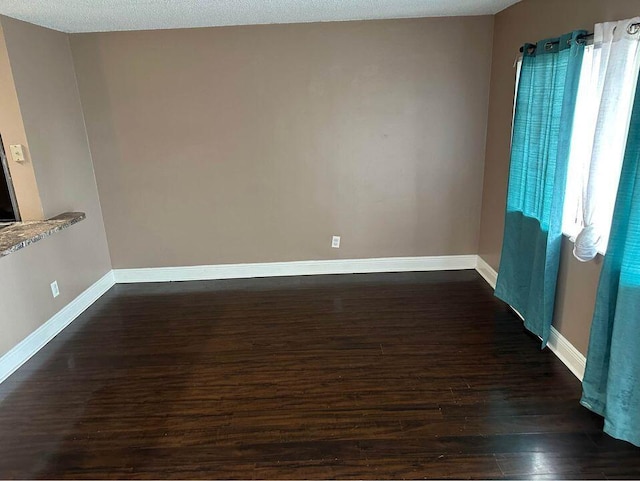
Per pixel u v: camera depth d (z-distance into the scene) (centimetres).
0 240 282
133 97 393
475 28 382
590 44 241
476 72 392
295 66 388
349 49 385
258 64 388
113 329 344
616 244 207
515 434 220
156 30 378
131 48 381
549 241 274
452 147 411
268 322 345
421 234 434
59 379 280
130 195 417
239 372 280
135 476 202
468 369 275
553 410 237
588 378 232
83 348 317
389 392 255
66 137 367
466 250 439
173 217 424
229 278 439
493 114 389
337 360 289
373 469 202
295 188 419
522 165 317
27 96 321
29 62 324
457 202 425
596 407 229
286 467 204
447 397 250
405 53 387
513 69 345
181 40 381
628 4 212
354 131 405
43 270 327
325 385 264
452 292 390
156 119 399
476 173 418
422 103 399
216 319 354
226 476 201
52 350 315
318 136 405
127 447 220
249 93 394
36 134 330
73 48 379
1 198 330
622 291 200
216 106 396
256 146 407
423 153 411
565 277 277
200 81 391
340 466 204
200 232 429
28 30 323
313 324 339
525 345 301
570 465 201
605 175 227
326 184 419
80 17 315
